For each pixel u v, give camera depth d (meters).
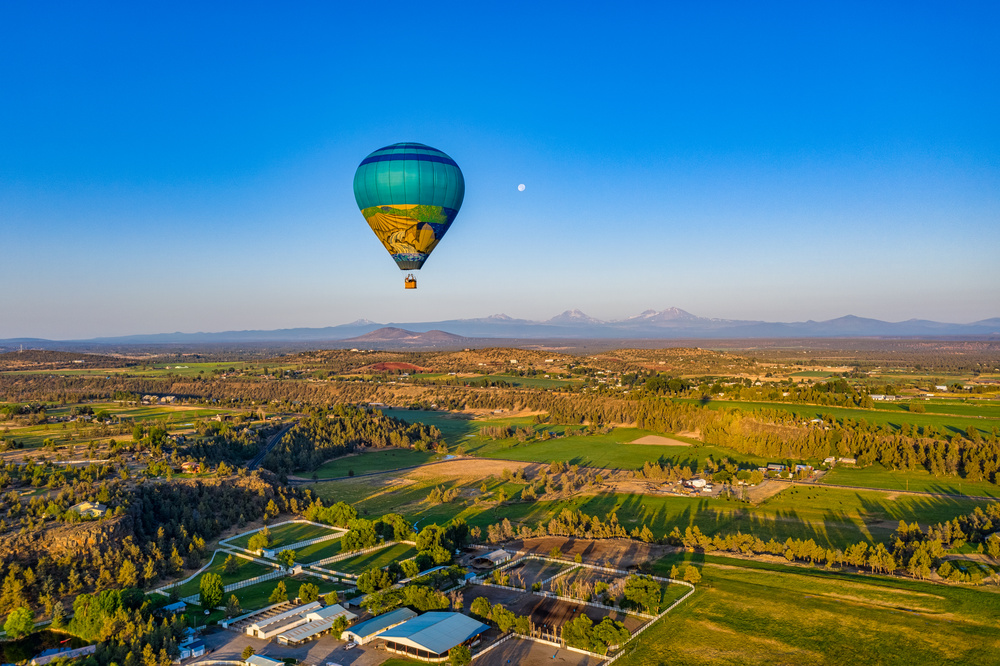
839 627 85.00
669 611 90.19
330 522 129.38
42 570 95.50
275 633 81.50
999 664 76.31
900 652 79.06
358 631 81.44
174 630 80.19
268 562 109.25
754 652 79.25
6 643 80.12
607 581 101.62
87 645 79.50
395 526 120.88
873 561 104.50
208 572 104.12
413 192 101.88
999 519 125.88
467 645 79.56
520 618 83.75
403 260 108.62
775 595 94.81
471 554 115.06
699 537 116.81
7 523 104.44
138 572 99.19
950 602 91.31
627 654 78.75
